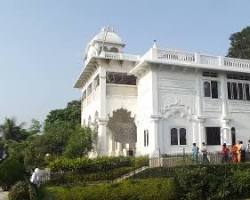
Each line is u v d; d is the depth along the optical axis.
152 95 25.67
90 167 22.06
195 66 26.45
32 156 32.25
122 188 16.52
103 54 30.14
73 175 21.14
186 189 17.16
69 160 22.03
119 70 30.64
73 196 15.71
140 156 24.31
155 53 26.06
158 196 16.77
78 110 55.34
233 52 47.34
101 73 30.02
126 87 30.58
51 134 36.41
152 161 21.14
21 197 18.03
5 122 54.88
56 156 31.05
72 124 41.69
